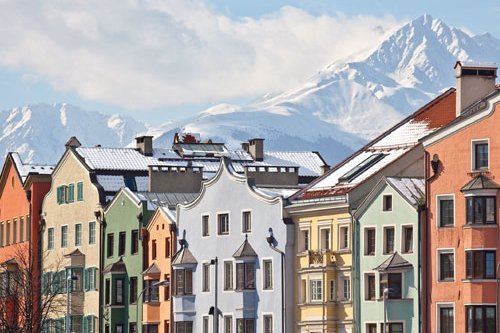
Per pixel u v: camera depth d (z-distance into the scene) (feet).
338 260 649.20
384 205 629.92
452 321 604.90
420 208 615.98
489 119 601.62
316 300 655.35
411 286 616.80
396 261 620.08
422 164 652.07
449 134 612.29
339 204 647.56
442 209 612.29
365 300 634.02
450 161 611.06
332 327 648.79
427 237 614.75
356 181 652.89
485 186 598.34
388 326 622.13
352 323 638.94
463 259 602.44
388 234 628.28
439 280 609.01
